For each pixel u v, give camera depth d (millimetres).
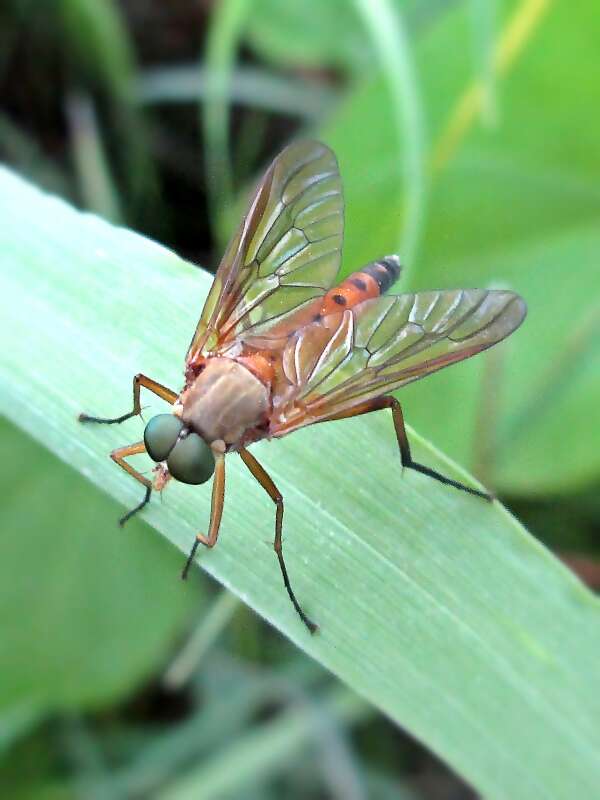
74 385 46
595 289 64
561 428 60
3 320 47
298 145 49
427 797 62
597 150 66
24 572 59
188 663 57
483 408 60
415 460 45
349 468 45
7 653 58
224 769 60
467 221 65
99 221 48
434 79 67
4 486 59
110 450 46
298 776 61
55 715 61
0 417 59
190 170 79
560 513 63
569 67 65
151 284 48
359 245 63
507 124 66
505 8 65
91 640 59
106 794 60
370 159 65
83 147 77
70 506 59
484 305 45
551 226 65
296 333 47
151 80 81
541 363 63
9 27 79
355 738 62
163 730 62
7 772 60
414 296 46
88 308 47
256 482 45
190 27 86
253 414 45
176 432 45
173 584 59
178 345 47
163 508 45
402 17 78
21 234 48
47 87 81
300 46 78
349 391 45
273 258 49
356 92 66
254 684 63
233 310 48
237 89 80
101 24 77
